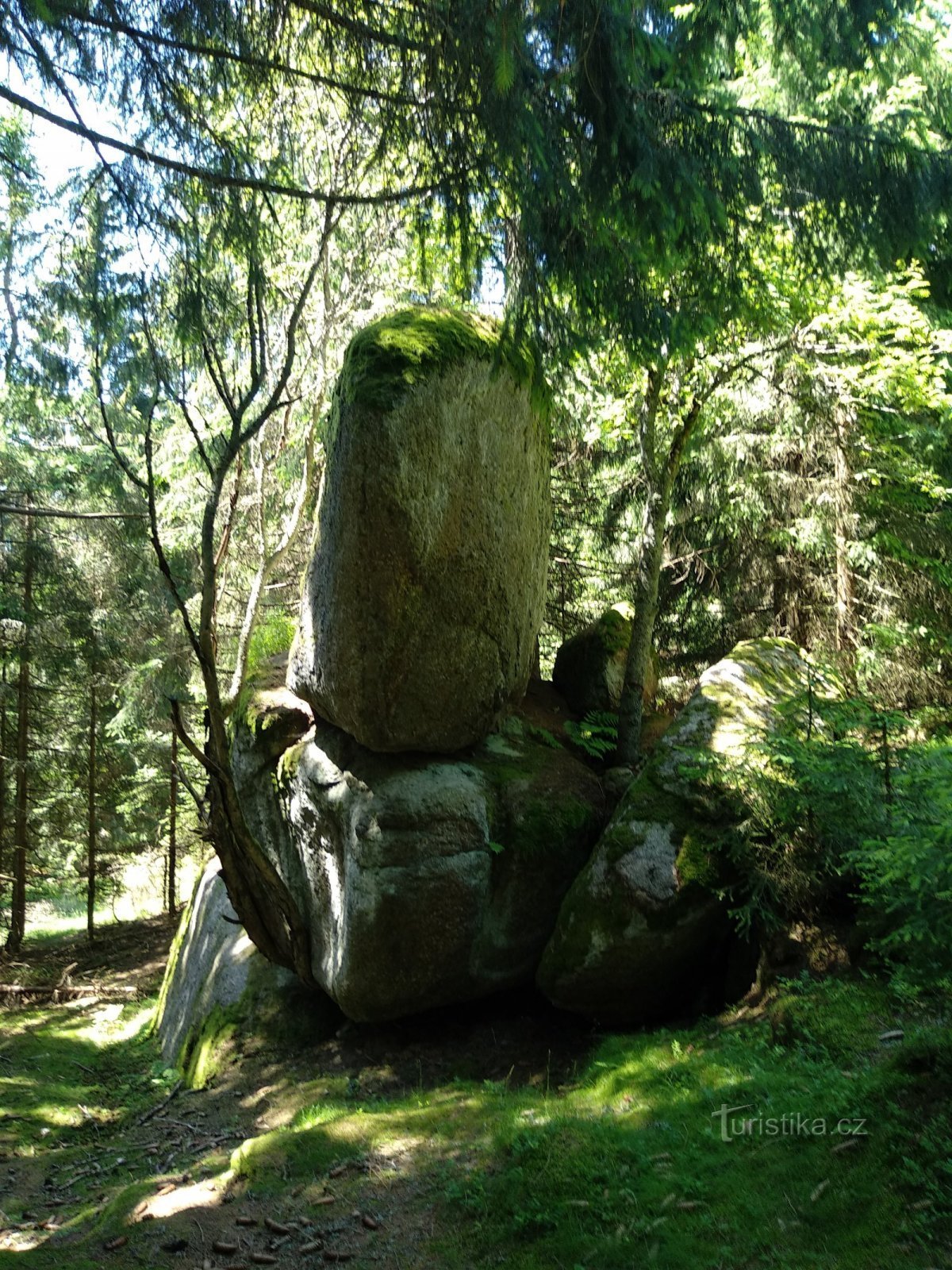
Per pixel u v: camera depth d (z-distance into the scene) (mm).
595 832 8070
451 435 6992
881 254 6871
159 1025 11453
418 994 7707
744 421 11266
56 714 19203
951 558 11023
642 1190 4781
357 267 10477
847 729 6488
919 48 9320
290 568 15188
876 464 10750
